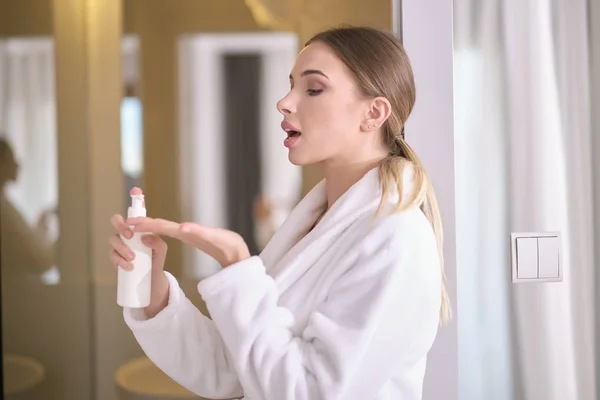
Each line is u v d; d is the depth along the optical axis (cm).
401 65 91
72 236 217
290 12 220
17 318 215
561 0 114
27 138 217
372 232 82
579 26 115
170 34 221
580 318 116
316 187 97
